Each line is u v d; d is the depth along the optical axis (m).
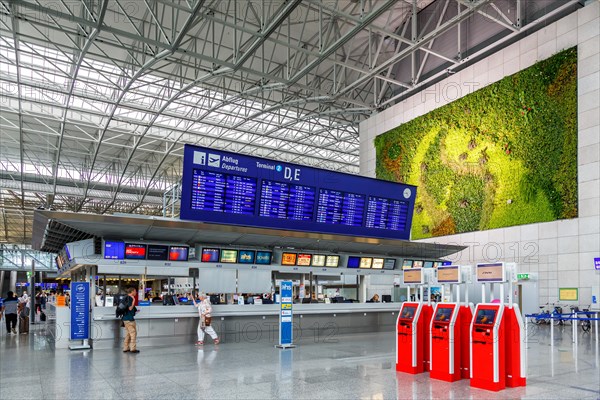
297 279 16.72
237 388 7.15
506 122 21.98
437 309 8.13
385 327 16.70
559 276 19.25
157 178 44.78
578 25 19.31
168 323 12.81
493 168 22.45
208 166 12.48
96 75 28.34
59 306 12.48
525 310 20.16
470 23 25.38
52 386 7.33
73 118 31.53
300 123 37.50
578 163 18.91
